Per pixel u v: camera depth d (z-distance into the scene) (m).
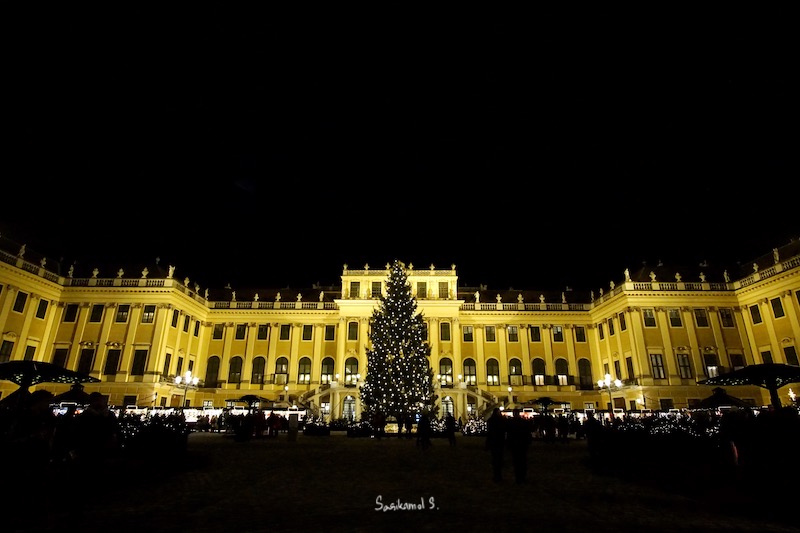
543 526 8.86
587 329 60.94
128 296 52.44
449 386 54.44
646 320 50.50
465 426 42.19
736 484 12.12
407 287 43.59
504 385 58.16
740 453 13.09
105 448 9.33
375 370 39.84
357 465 17.56
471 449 24.48
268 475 14.91
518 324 61.06
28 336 47.88
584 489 12.74
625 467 15.27
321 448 24.47
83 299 52.34
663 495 11.86
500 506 10.57
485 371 59.03
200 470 15.87
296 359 59.38
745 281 49.50
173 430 17.83
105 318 51.75
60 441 9.87
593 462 16.88
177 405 54.03
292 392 57.75
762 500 10.49
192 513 9.63
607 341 56.69
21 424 10.27
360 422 37.12
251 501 10.92
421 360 40.12
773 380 20.58
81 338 51.00
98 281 52.56
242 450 22.78
